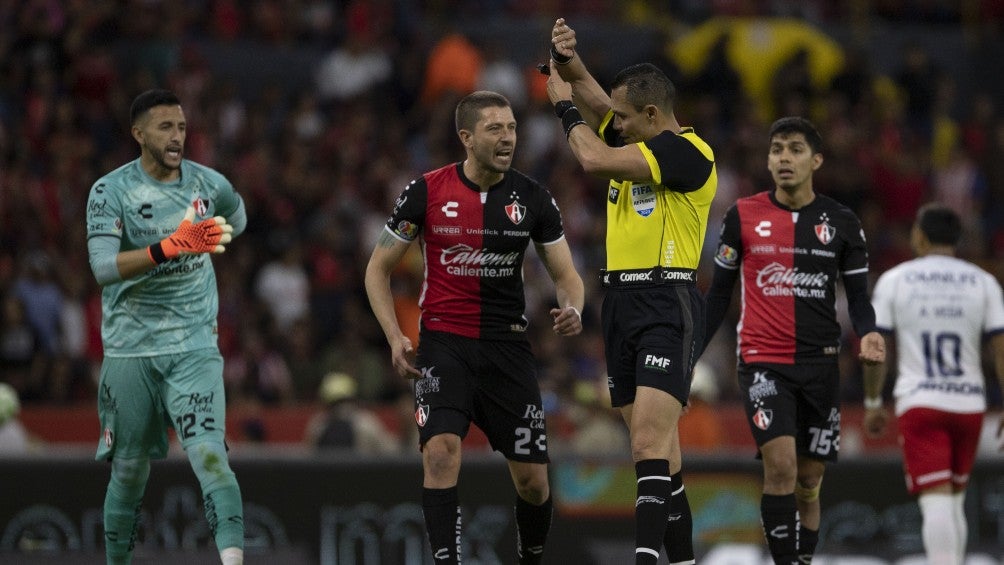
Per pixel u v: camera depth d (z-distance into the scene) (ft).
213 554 121.39
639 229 83.97
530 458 85.66
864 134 232.53
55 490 120.78
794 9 268.00
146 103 87.61
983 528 131.64
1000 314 106.83
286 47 233.35
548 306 186.91
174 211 89.15
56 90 197.57
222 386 88.84
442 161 212.43
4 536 119.65
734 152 220.64
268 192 194.49
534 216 84.94
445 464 82.64
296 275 185.47
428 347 84.94
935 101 249.75
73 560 120.16
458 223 84.02
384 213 200.95
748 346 96.58
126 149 196.54
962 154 236.43
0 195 178.40
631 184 84.74
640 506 80.48
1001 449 108.99
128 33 216.74
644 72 84.48
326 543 124.57
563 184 209.05
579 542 128.06
